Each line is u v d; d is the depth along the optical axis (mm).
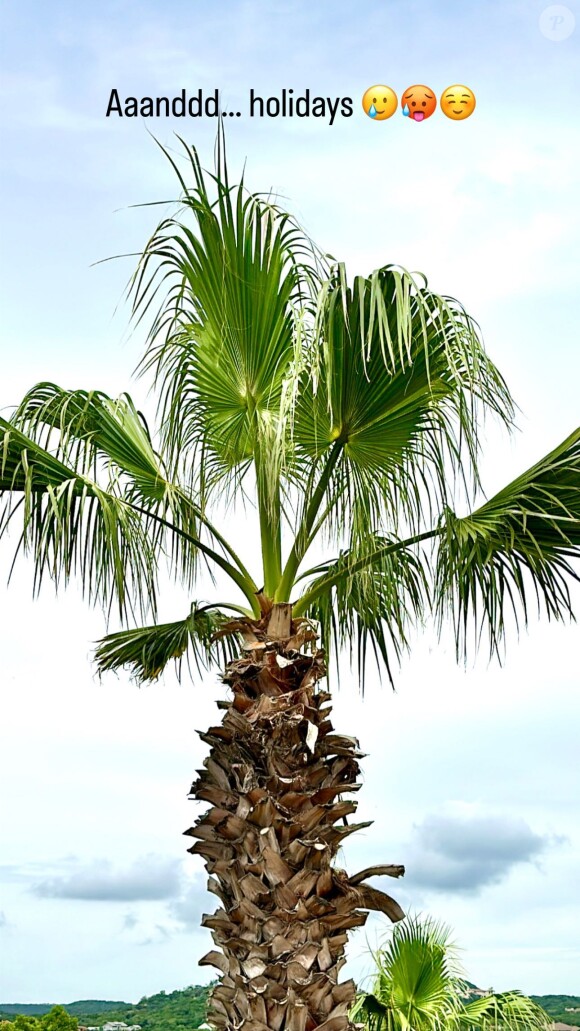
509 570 5473
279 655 4824
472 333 4758
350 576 5426
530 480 5035
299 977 4320
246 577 5242
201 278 5207
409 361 4469
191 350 5348
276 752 4605
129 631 6547
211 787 4699
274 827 4531
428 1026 7117
